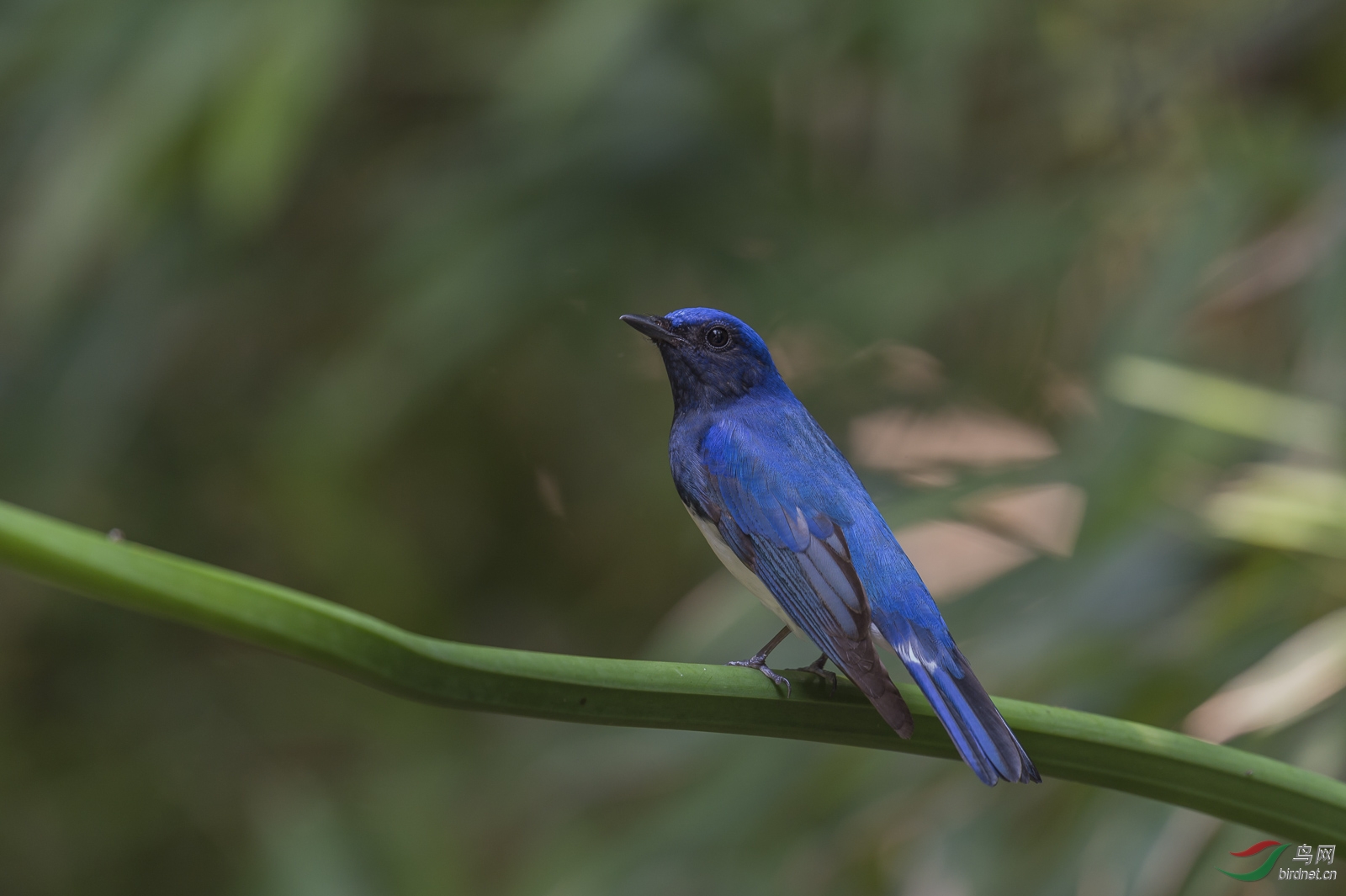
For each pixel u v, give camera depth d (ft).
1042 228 34.94
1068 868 24.80
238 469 41.70
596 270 36.01
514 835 34.22
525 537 43.65
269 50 31.19
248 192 30.96
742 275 37.32
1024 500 35.22
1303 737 23.71
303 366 42.06
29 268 32.60
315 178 41.55
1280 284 29.71
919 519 28.30
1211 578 26.61
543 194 36.22
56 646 40.88
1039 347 38.29
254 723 41.06
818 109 39.91
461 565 43.68
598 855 28.45
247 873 35.27
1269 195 29.40
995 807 26.61
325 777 38.91
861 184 39.93
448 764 36.63
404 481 43.34
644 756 28.99
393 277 35.83
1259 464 26.50
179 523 41.06
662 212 37.06
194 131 32.81
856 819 27.14
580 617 43.34
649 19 34.68
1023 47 39.60
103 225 34.22
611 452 41.98
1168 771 14.43
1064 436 35.17
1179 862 24.12
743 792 27.45
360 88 41.04
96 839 38.86
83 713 40.60
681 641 28.53
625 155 36.99
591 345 37.81
